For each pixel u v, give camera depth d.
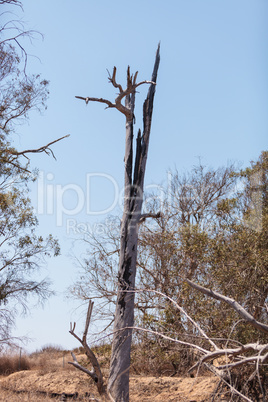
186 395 14.08
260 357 5.49
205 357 5.78
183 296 15.79
